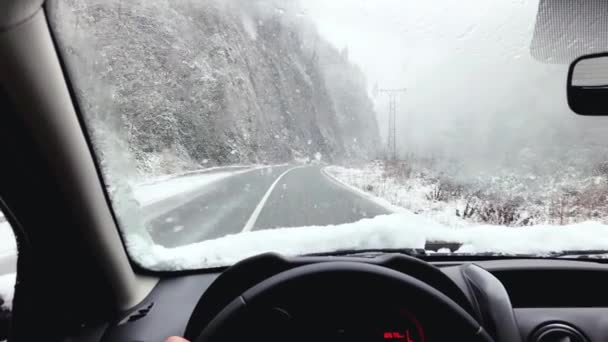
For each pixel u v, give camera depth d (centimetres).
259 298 125
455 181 1309
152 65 3334
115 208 218
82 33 217
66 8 200
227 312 124
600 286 227
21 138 177
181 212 837
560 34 268
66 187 190
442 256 257
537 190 581
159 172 1952
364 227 294
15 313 185
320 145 8938
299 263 152
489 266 237
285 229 324
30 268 191
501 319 194
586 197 479
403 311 143
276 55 8581
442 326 132
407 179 1870
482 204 648
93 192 202
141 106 2467
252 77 6556
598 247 263
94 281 203
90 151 206
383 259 145
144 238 251
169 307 208
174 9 4759
